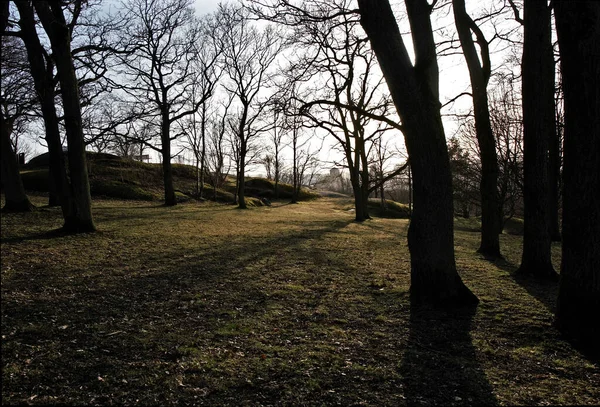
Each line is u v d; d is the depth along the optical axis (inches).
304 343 199.5
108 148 1147.3
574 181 198.5
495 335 213.9
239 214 944.3
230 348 190.4
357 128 956.6
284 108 410.9
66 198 463.5
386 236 668.1
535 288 309.4
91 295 259.4
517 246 609.3
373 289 302.4
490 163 463.5
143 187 1320.1
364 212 1075.3
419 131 243.9
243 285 302.8
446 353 191.8
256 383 158.2
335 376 165.5
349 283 319.3
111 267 333.1
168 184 1069.8
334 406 144.1
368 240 594.6
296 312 247.1
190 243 468.4
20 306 229.9
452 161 1048.2
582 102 188.1
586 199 196.7
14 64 526.0
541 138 343.9
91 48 586.9
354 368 172.4
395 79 241.8
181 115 1051.3
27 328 199.6
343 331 216.7
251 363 174.9
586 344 197.5
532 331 216.8
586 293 201.8
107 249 399.5
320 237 595.2
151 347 188.2
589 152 191.8
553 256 516.4
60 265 325.7
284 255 428.1
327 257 427.5
